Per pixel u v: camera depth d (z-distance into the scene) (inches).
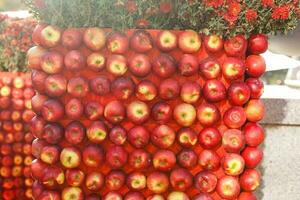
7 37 104.8
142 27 51.9
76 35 50.1
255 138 53.4
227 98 52.8
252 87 53.3
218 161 52.5
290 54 70.2
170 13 51.1
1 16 105.4
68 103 51.1
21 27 105.0
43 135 51.7
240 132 52.3
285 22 51.7
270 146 64.5
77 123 51.6
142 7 49.5
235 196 52.7
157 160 51.7
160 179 51.8
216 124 53.1
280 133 64.3
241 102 52.1
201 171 52.8
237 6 48.3
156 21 52.1
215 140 51.8
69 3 49.3
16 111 103.7
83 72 51.8
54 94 51.1
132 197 52.1
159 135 51.2
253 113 53.5
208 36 51.5
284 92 72.4
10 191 103.8
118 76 51.2
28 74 104.9
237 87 51.7
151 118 52.4
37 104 52.2
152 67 51.4
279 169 64.7
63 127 52.1
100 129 51.0
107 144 52.6
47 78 51.0
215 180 52.4
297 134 64.4
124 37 50.3
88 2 49.1
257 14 50.2
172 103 52.8
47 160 51.8
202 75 52.2
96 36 49.9
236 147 51.9
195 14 49.8
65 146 52.4
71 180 51.9
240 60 52.2
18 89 103.4
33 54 51.3
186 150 52.2
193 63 51.1
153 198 52.2
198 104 52.8
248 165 53.8
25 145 103.7
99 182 52.0
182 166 52.4
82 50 51.3
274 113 63.7
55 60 50.3
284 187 64.9
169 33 50.8
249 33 51.9
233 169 51.7
